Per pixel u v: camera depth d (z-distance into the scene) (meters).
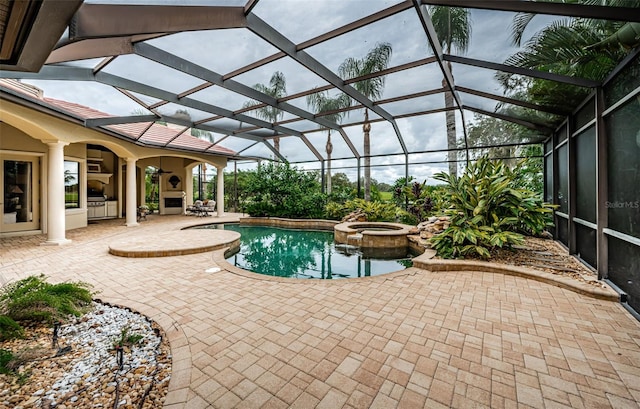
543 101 5.52
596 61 3.86
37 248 7.17
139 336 2.79
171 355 2.57
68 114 6.74
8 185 8.59
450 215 7.11
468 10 3.96
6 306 3.07
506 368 2.38
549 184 8.21
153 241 7.64
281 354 2.59
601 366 2.40
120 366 2.38
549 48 4.05
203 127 9.71
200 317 3.35
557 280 4.36
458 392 2.11
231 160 16.91
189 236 8.60
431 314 3.42
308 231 12.03
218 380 2.23
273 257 8.01
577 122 5.55
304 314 3.43
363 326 3.12
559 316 3.33
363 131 12.67
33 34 1.95
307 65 5.28
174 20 2.97
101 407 1.95
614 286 3.95
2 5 1.66
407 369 2.38
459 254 5.88
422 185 10.83
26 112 6.38
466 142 10.34
